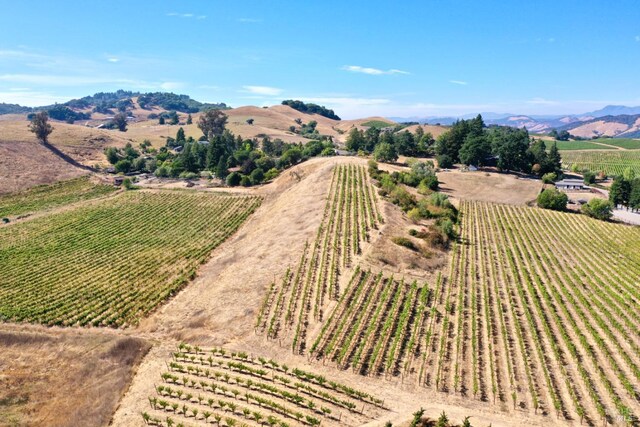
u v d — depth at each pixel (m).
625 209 115.94
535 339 44.06
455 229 83.25
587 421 32.84
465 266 65.31
